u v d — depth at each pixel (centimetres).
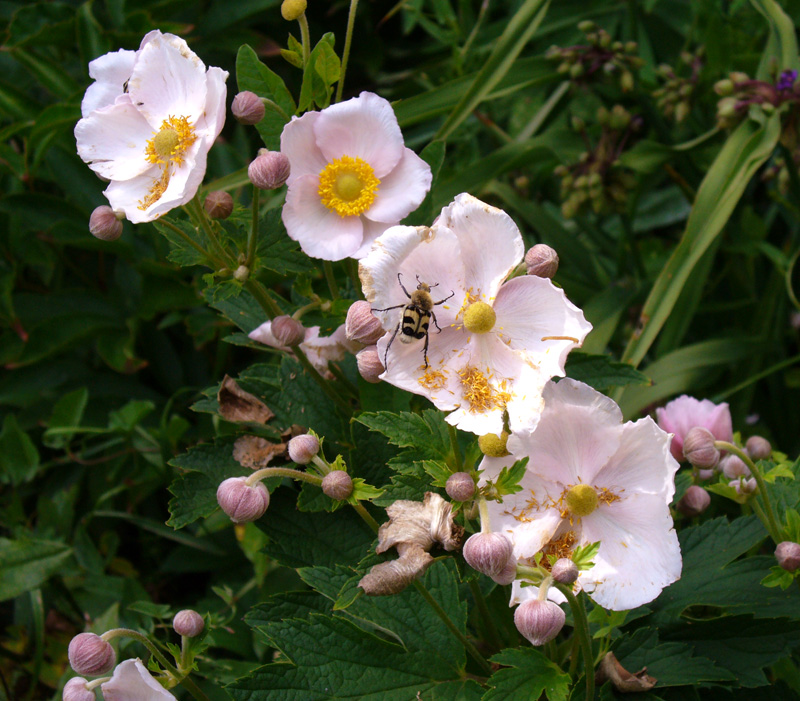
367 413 32
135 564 55
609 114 52
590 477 31
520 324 32
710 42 55
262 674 32
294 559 36
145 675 31
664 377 49
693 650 34
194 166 32
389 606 34
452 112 50
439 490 32
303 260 36
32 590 47
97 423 56
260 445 37
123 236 55
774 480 36
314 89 36
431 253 31
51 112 51
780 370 52
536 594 31
